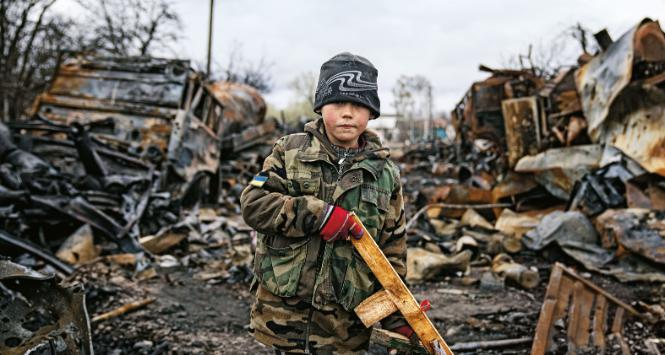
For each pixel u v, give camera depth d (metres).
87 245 5.06
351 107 1.59
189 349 3.22
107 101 8.22
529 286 4.82
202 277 4.97
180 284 4.70
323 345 1.61
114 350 3.11
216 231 7.14
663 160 5.42
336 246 1.59
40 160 5.66
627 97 5.96
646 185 5.76
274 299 1.63
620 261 5.22
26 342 1.76
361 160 1.65
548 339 3.11
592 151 6.61
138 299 4.06
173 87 8.26
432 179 16.16
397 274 1.56
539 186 7.55
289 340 1.61
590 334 3.25
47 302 2.00
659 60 5.77
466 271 5.35
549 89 8.17
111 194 5.95
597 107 6.56
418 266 5.21
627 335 3.40
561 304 3.30
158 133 8.02
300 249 1.59
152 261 5.50
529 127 7.71
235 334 3.54
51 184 5.32
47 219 5.08
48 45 17.22
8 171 5.16
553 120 7.54
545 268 5.45
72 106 8.20
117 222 5.72
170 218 6.68
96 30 20.28
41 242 5.03
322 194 1.61
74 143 6.20
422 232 6.71
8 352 1.69
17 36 16.14
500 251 6.14
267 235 1.64
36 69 17.05
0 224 4.66
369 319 1.54
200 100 9.21
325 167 1.64
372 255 1.54
